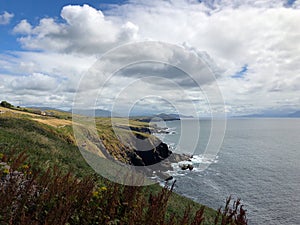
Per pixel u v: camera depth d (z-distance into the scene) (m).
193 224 4.83
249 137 135.00
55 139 23.06
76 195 5.14
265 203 34.56
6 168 6.03
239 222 4.71
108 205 5.18
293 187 42.28
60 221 4.07
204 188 36.59
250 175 48.88
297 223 29.00
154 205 5.21
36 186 5.46
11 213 4.32
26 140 16.09
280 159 69.00
